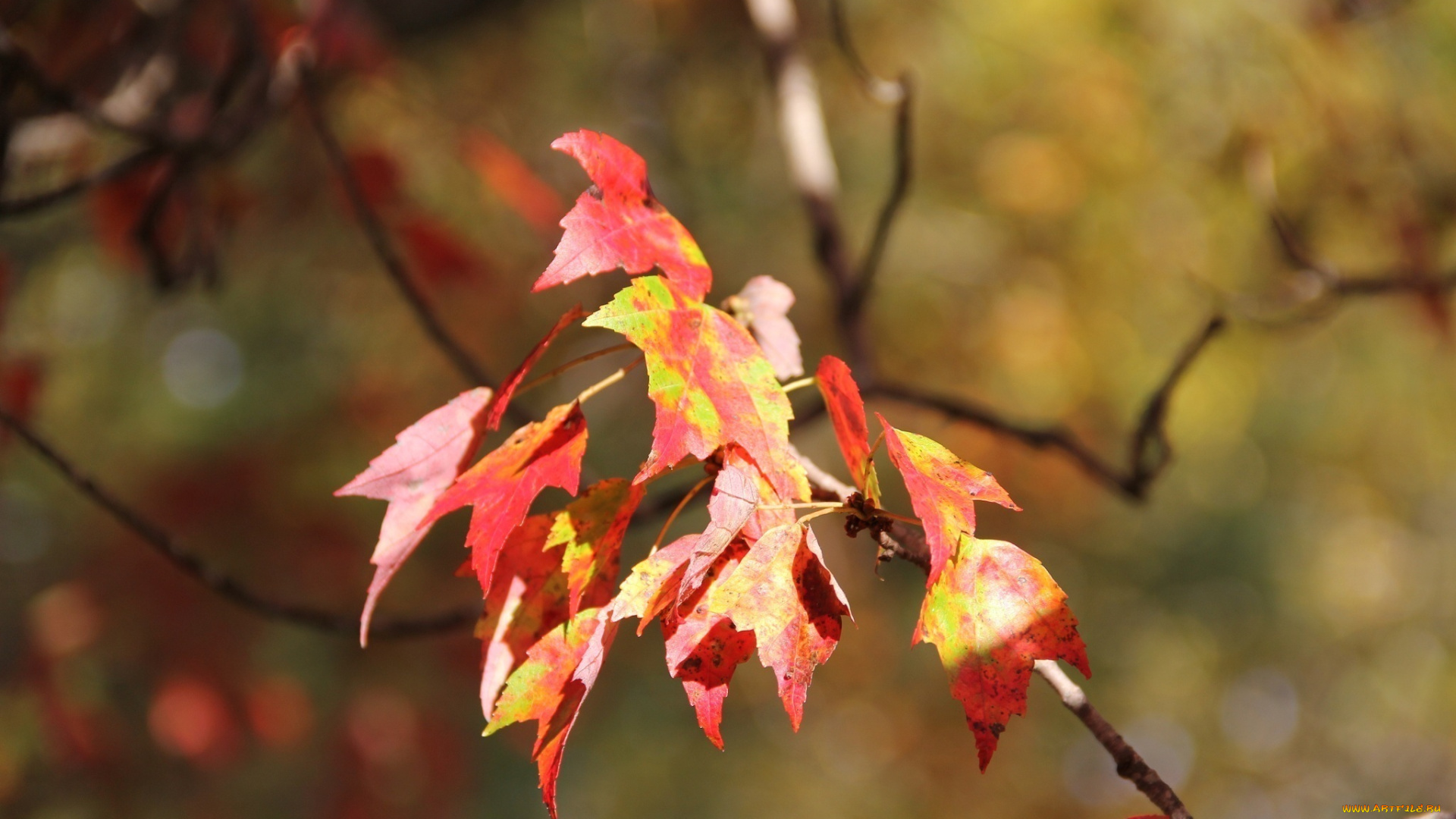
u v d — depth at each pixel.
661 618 0.82
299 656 4.63
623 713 5.95
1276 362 5.48
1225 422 5.75
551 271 0.83
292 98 2.25
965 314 5.48
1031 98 4.66
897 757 6.95
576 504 0.87
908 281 5.41
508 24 4.91
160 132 2.09
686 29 5.07
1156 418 1.91
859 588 6.43
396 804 4.70
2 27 1.91
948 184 5.20
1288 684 8.15
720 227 5.30
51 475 4.78
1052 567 7.00
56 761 4.48
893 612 6.54
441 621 1.66
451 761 4.82
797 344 0.99
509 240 4.36
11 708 4.51
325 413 5.09
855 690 6.71
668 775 6.26
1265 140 3.28
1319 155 3.28
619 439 5.05
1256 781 8.20
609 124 5.25
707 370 0.82
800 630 0.79
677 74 5.19
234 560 4.68
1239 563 7.30
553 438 0.86
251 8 2.21
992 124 4.86
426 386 5.09
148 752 4.56
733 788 6.46
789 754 6.79
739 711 6.73
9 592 4.95
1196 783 8.13
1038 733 7.18
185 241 2.52
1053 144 4.63
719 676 0.79
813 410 1.97
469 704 5.00
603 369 5.04
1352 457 6.98
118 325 5.10
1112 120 4.29
